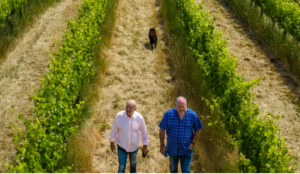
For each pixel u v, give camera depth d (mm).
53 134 4070
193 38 7770
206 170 4648
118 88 7305
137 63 8555
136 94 7059
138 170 4770
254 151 3746
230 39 9797
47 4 12008
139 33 10500
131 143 3996
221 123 5641
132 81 7617
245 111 4234
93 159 4973
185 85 7094
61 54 6035
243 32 10273
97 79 7320
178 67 7910
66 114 4609
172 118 3807
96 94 6773
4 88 6793
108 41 9531
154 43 9320
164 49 9430
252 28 10391
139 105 6629
